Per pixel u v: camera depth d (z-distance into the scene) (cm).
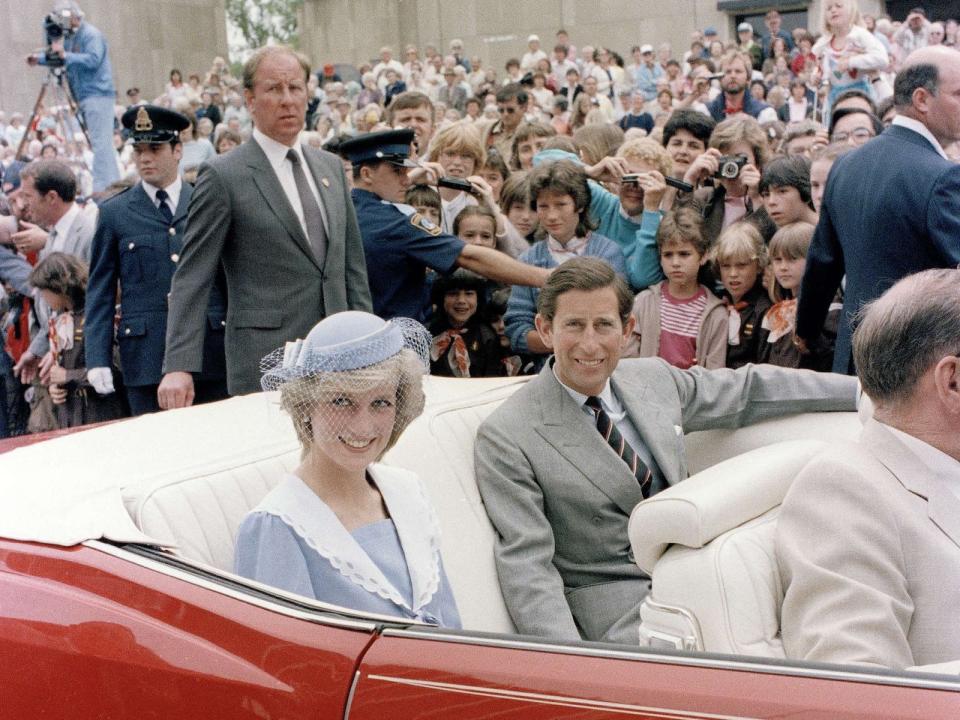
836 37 909
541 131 686
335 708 188
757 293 456
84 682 208
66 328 534
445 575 250
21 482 258
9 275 613
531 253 488
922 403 219
